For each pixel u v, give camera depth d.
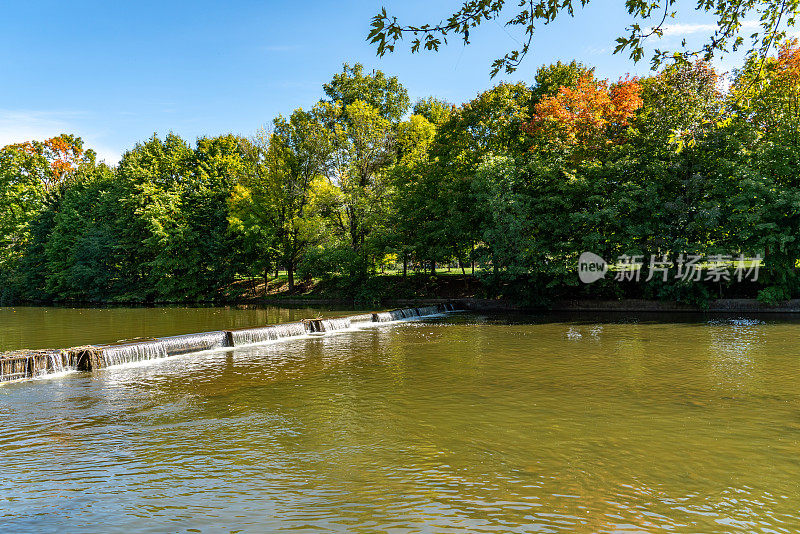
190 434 9.32
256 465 7.79
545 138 31.34
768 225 24.58
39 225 52.81
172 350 17.88
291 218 42.97
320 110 43.28
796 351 16.50
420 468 7.57
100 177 55.38
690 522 5.84
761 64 6.59
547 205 29.81
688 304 28.33
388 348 18.81
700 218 26.08
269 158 41.91
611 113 30.64
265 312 33.03
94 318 29.52
